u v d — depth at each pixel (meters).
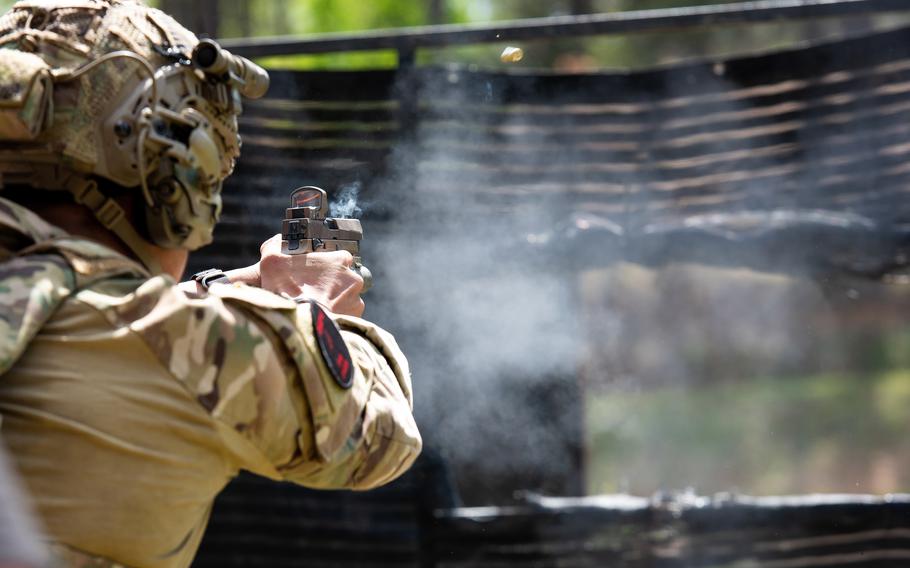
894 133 8.13
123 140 2.91
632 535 8.08
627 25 7.95
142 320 2.77
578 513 8.09
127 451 2.71
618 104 8.48
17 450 2.67
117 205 3.01
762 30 33.50
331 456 3.00
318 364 2.95
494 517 8.12
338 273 3.52
